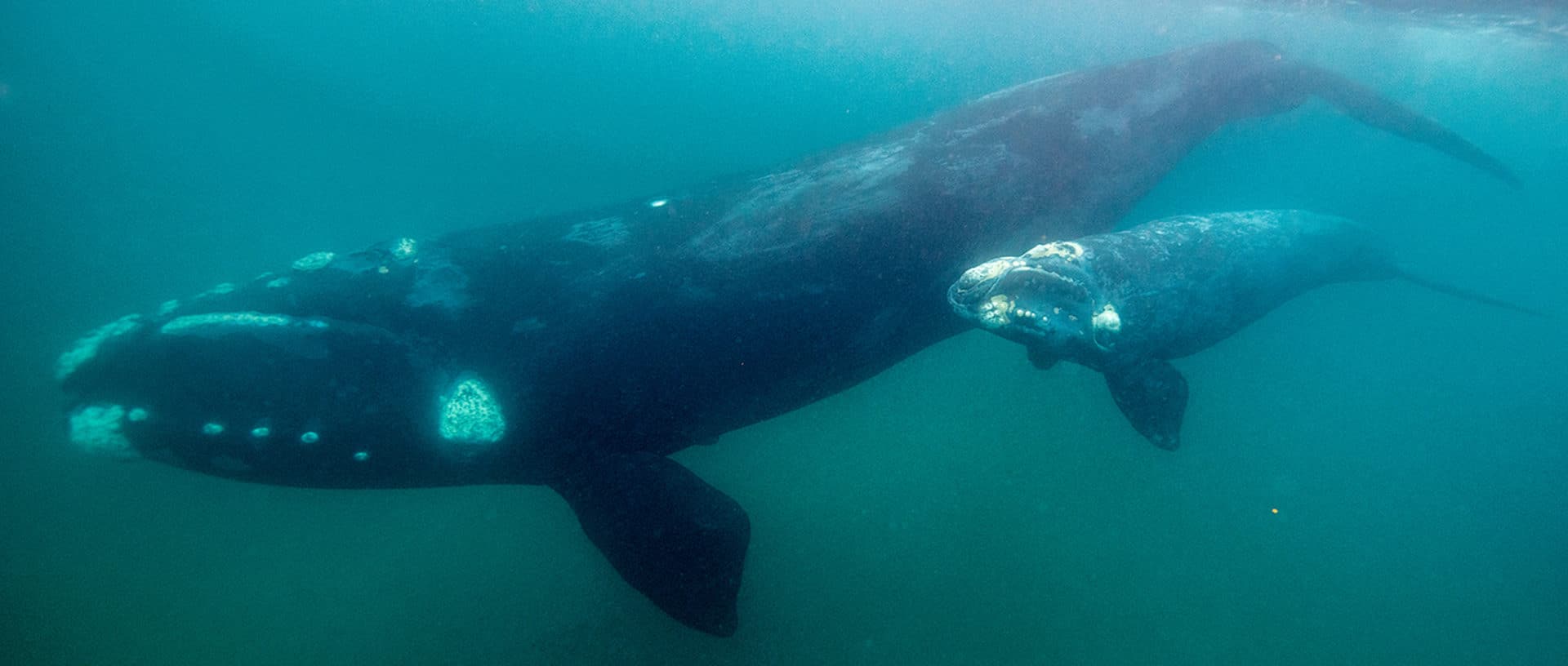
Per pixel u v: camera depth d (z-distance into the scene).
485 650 10.11
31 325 18.95
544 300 6.35
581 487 6.77
